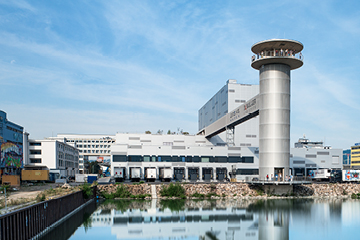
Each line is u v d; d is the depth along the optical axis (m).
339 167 109.88
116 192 70.69
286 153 68.69
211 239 37.38
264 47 70.12
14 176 67.25
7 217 25.83
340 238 37.53
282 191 71.81
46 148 106.94
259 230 42.06
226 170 98.00
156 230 41.94
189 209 57.12
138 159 94.81
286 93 69.56
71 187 60.38
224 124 99.56
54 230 38.94
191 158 97.19
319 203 64.25
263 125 69.81
